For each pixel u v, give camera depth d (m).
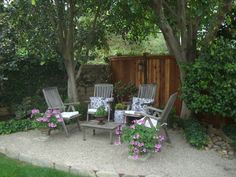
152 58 7.13
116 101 7.40
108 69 8.31
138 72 7.50
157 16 5.38
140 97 6.33
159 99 7.04
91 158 4.25
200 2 4.66
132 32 7.12
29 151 4.57
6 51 6.55
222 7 4.77
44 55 6.67
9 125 5.73
